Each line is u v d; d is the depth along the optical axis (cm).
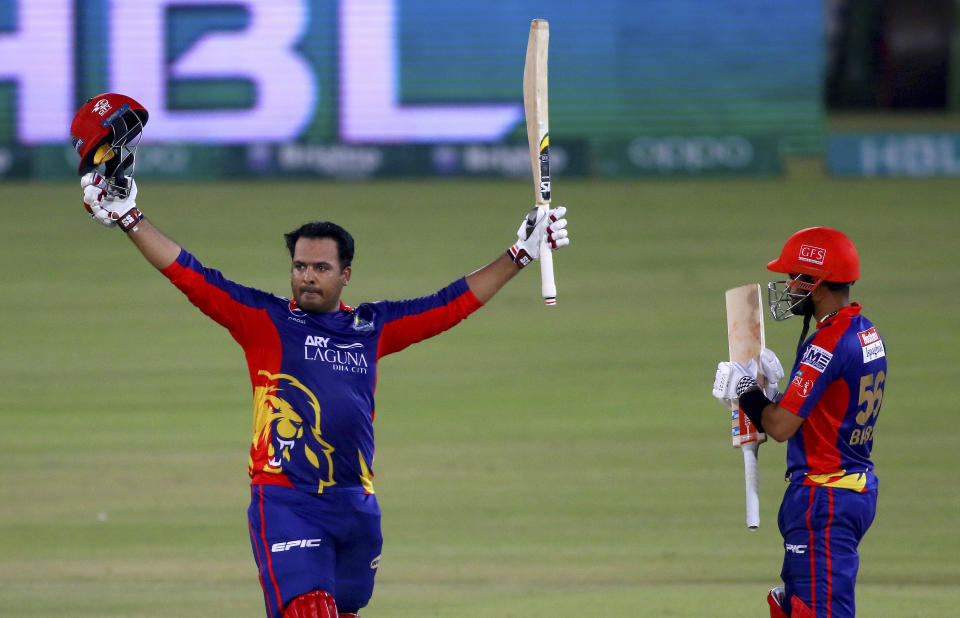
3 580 2414
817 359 1592
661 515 2800
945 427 3369
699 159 6750
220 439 3384
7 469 3144
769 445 3331
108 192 1511
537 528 2717
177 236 5547
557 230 1650
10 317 4588
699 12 7306
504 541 2639
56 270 5212
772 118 7256
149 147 6769
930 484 2962
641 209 6062
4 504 2897
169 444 3344
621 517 2786
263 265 5062
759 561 2508
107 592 2334
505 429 3438
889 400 3603
